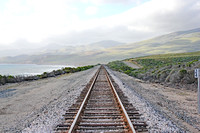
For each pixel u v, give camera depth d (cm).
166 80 1759
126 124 477
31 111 706
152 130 454
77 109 631
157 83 1750
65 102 768
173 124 513
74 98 842
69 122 503
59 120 528
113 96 860
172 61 6391
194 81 1475
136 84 1598
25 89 1312
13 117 638
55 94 1042
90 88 1041
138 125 475
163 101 943
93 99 793
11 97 1023
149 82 1842
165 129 464
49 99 909
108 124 471
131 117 533
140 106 693
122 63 7850
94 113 575
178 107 827
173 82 1631
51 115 587
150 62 7094
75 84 1447
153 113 603
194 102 952
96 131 436
